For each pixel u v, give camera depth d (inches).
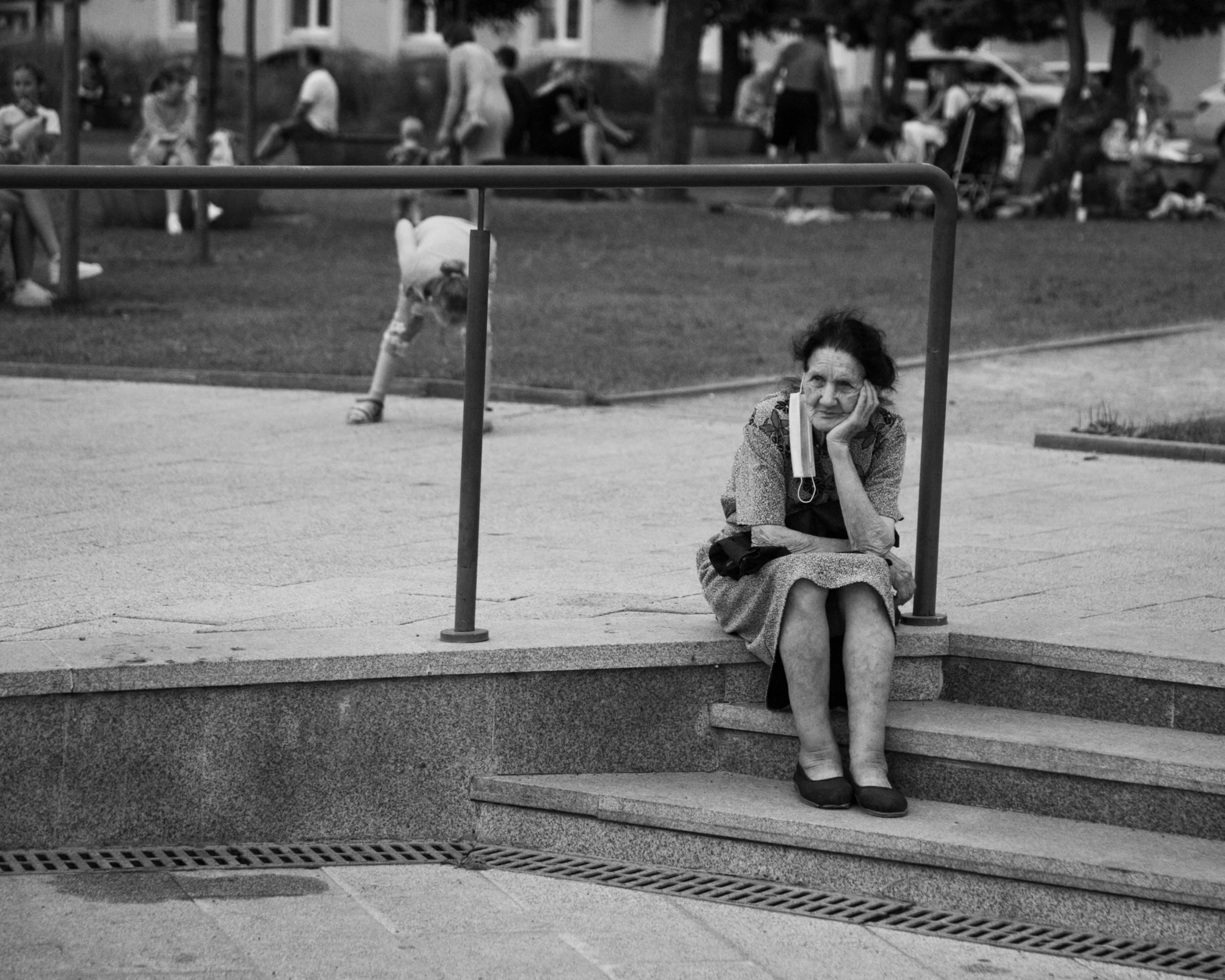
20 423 423.8
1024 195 1113.4
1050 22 1392.7
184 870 207.5
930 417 229.5
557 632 229.8
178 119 885.8
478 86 961.5
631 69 1800.0
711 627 234.8
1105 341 589.9
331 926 193.6
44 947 184.4
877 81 1535.4
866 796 211.8
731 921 199.5
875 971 186.4
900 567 227.0
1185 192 1090.7
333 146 1143.0
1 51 1592.0
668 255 813.9
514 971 183.6
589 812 217.9
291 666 213.2
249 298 670.5
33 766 206.2
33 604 244.5
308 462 378.9
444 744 221.3
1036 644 225.9
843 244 858.1
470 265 219.6
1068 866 196.7
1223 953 191.3
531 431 429.7
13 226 635.5
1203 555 293.4
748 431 224.7
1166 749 210.4
